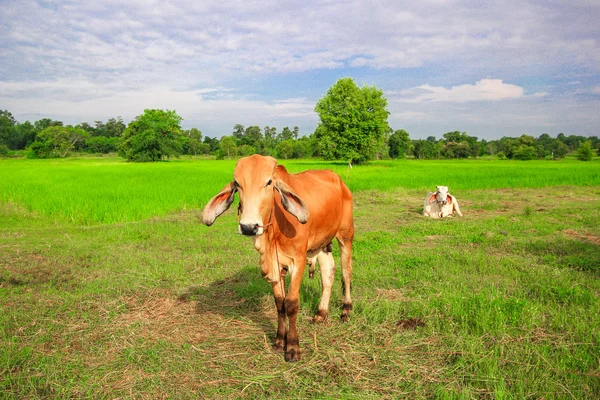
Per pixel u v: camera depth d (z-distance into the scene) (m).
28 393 3.38
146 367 3.77
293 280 3.97
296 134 127.44
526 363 3.62
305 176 4.73
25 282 6.12
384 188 19.47
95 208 12.77
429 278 6.07
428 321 4.52
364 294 5.52
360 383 3.50
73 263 7.08
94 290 5.71
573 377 3.38
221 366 3.81
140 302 5.39
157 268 6.72
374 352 3.98
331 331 4.49
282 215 3.89
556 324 4.31
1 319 4.71
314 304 5.24
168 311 5.08
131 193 16.44
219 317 4.91
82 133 96.81
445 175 28.14
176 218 11.80
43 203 13.59
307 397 3.34
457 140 110.44
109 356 3.99
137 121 71.38
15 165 45.84
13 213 12.52
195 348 4.10
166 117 71.94
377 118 50.34
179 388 3.47
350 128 51.03
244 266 6.92
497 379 3.40
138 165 45.56
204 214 3.90
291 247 3.96
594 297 5.02
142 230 9.74
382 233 9.48
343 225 5.09
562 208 13.05
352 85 50.97
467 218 11.71
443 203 11.88
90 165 46.03
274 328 4.64
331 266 4.89
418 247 8.19
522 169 36.22
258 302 5.34
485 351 3.86
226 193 3.89
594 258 6.73
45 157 86.44
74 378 3.60
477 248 7.91
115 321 4.77
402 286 5.82
